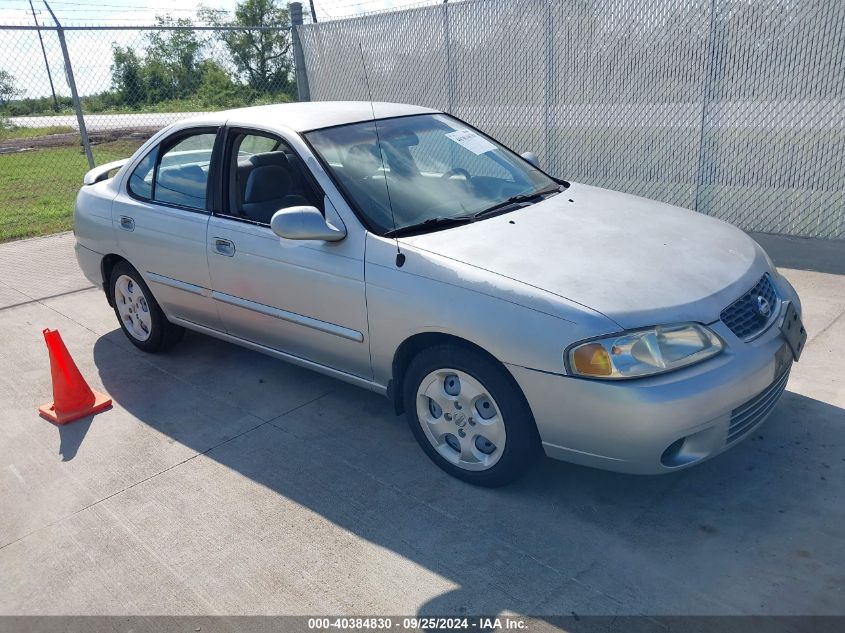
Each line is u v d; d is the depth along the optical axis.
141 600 2.77
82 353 5.16
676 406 2.72
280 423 4.03
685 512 3.07
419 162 3.96
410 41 8.63
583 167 7.80
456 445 3.40
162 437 3.95
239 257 3.96
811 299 5.18
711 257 3.25
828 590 2.59
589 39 7.32
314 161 3.69
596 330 2.75
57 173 15.11
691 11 6.64
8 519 3.32
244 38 10.14
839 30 5.93
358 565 2.88
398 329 3.30
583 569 2.77
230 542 3.06
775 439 3.52
